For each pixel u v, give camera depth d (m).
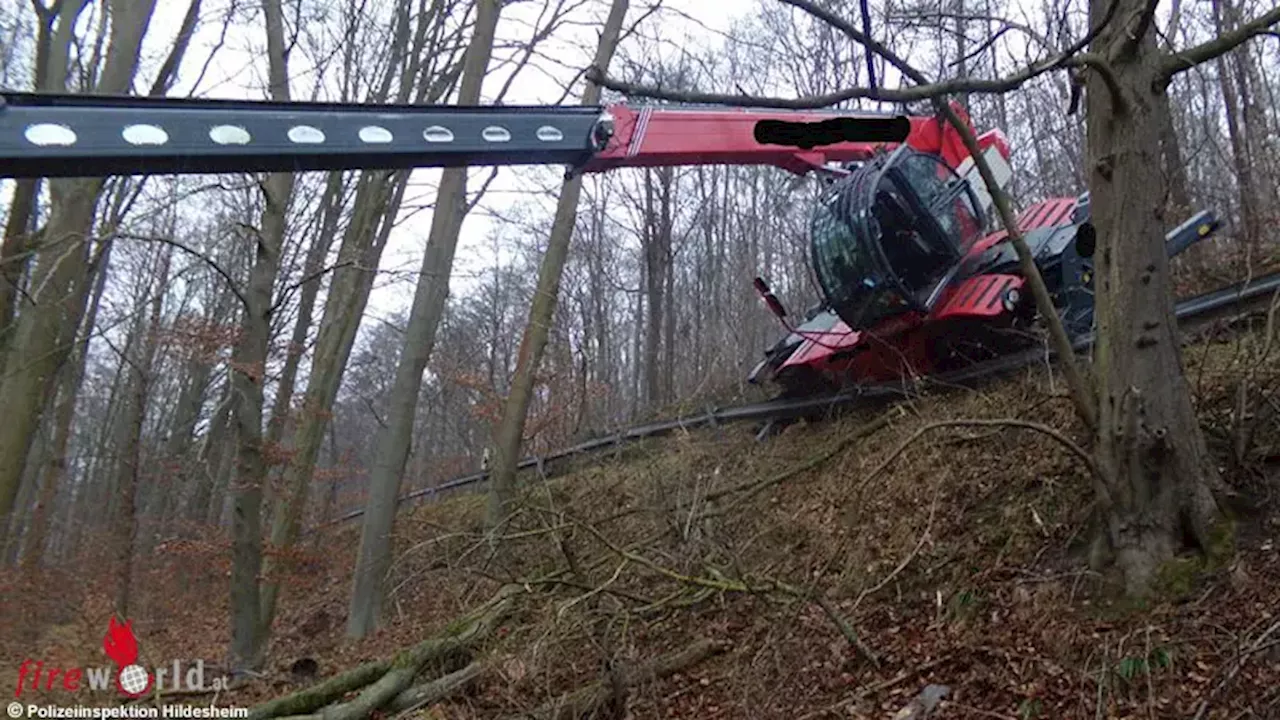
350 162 2.48
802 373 10.07
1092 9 5.07
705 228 23.86
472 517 12.41
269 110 2.33
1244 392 5.30
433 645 6.76
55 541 17.19
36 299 6.82
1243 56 13.30
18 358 7.18
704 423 11.09
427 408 23.67
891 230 8.05
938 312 8.27
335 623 10.42
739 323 21.28
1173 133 10.61
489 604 7.35
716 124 5.96
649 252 19.69
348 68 13.65
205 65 9.18
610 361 23.98
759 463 9.16
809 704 5.10
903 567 5.71
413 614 8.77
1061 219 8.48
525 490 9.41
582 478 10.76
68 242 6.45
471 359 21.19
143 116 2.14
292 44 9.48
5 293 8.38
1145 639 4.30
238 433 8.19
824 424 9.45
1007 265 8.38
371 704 6.16
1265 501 4.80
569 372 14.51
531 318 10.77
